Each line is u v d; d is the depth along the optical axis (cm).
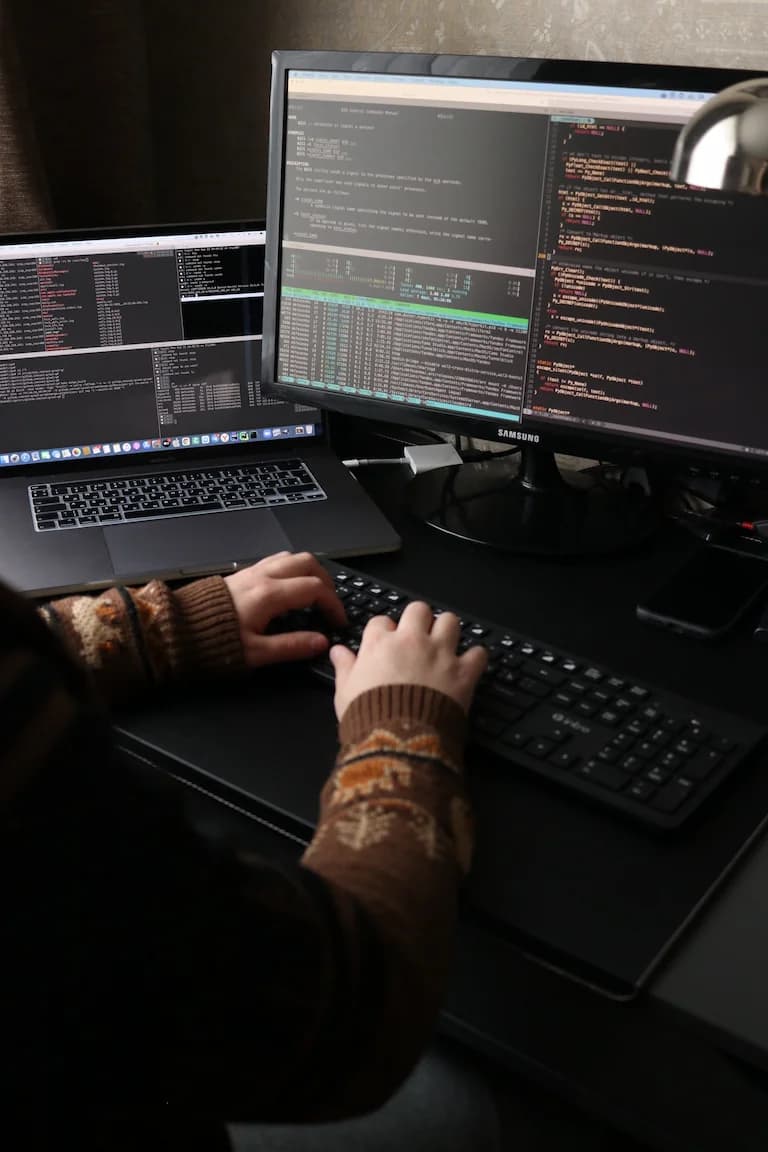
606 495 127
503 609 107
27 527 117
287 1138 84
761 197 98
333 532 117
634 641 102
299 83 116
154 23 155
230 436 133
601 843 77
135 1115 49
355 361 123
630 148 103
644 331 107
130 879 46
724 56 118
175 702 93
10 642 44
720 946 70
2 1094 44
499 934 72
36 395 125
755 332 102
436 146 111
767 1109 81
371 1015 55
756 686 96
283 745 88
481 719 86
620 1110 79
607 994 68
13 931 42
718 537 117
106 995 45
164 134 162
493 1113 86
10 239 119
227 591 96
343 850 64
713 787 80
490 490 128
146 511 121
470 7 132
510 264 112
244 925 50
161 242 124
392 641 85
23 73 140
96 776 45
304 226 121
